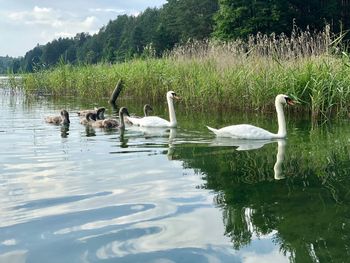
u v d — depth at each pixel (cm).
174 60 2572
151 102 2553
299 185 763
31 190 742
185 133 1370
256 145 1151
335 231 557
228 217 608
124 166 912
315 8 5634
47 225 585
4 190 744
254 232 557
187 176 829
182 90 2241
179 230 565
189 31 8769
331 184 766
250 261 482
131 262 481
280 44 2141
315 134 1317
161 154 1037
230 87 1984
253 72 1975
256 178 812
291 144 1160
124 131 1426
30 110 2131
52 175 842
